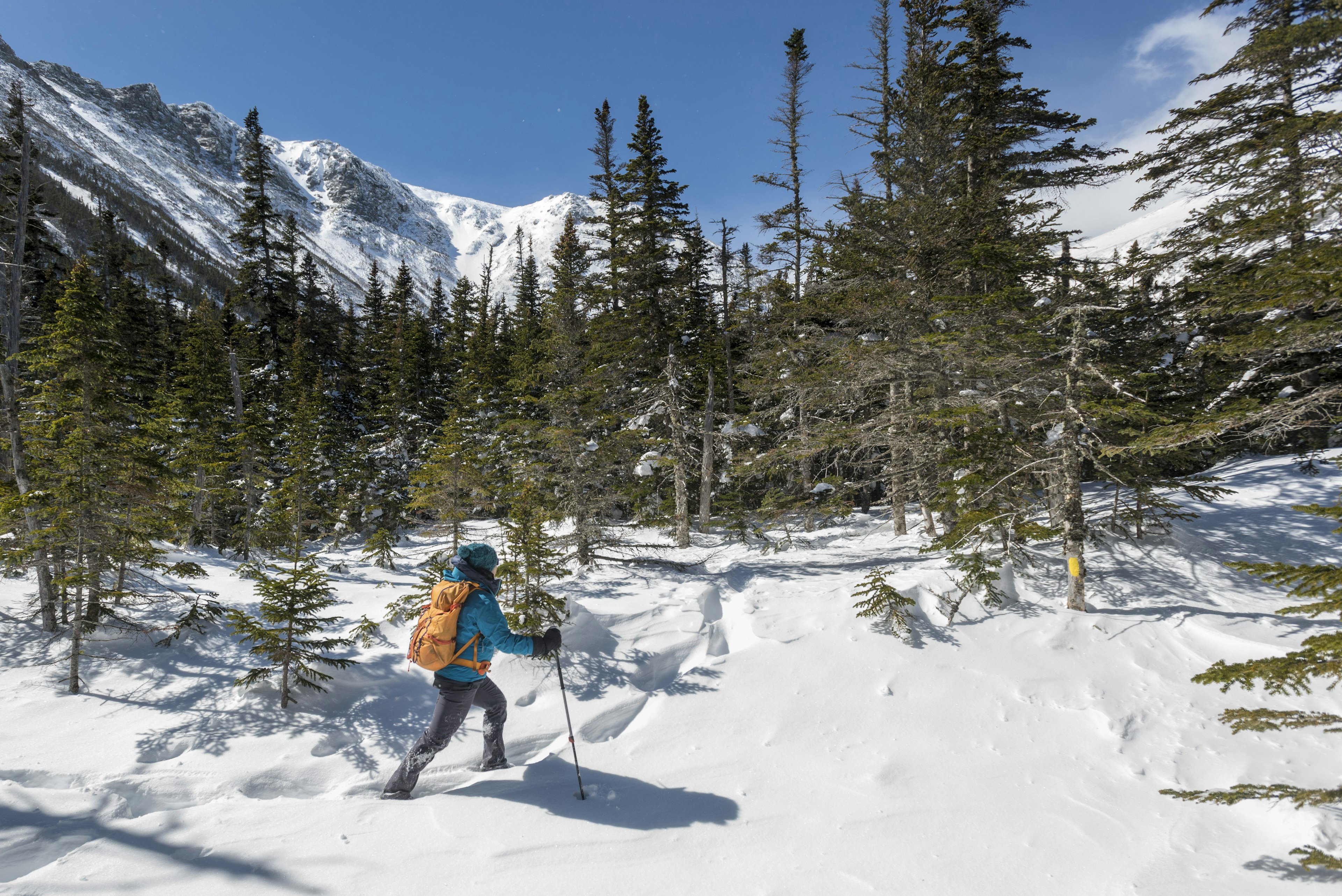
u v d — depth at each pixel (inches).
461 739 213.3
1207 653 302.7
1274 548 424.8
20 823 155.2
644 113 800.3
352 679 259.4
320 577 248.5
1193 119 490.0
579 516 438.6
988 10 599.5
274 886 134.8
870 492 917.2
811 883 149.6
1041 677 277.0
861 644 292.2
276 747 208.2
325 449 946.7
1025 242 477.4
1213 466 658.2
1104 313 487.8
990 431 397.7
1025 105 610.5
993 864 162.7
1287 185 362.0
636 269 778.8
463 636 181.3
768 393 679.7
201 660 282.2
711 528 733.3
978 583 336.2
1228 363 529.7
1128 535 443.8
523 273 1910.7
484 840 156.1
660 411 688.4
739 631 306.5
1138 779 213.2
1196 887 155.4
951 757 221.3
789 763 211.6
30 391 377.7
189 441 687.7
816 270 645.3
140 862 141.2
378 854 148.3
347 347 1726.1
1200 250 466.0
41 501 282.8
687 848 159.9
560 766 199.6
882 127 655.1
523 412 737.6
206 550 685.9
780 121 820.6
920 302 527.5
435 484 608.7
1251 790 160.7
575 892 139.4
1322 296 211.3
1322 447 586.2
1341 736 238.1
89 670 267.4
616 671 263.0
